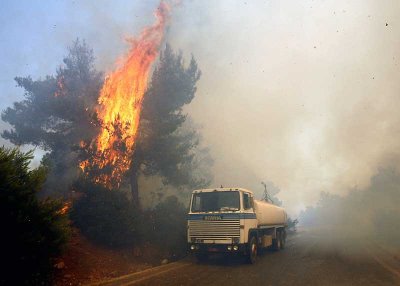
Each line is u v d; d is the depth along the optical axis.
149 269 12.31
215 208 13.45
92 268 11.44
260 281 10.01
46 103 18.28
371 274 11.19
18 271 7.51
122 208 14.67
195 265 13.26
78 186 14.77
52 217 8.27
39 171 8.48
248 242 13.42
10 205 7.47
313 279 10.30
